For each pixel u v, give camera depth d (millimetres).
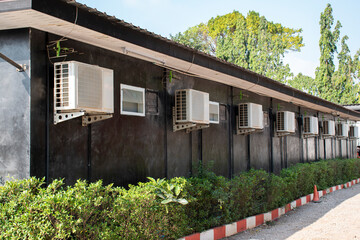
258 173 9227
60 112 5523
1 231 4242
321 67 35750
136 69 7348
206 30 43719
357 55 36438
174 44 6969
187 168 8828
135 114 7234
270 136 13398
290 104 15406
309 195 12617
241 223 8188
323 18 35812
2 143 5379
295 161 15602
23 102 5273
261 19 38594
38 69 5387
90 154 6176
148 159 7562
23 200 4363
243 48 37281
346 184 16828
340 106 18812
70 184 5789
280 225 8875
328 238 7660
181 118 8148
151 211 5543
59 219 4262
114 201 5113
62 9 4918
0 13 4699
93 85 5539
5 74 5414
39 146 5328
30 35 5293
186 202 5922
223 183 7574
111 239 4809
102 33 5539
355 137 23469
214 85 10086
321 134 18875
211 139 9867
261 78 10680
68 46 5820
